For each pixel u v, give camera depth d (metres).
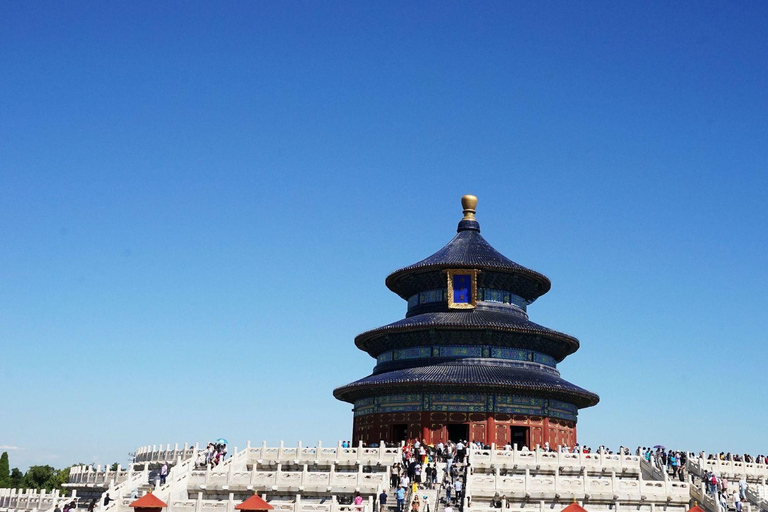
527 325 108.12
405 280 117.62
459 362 106.56
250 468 80.56
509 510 64.88
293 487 71.56
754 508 75.19
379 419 105.31
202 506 66.25
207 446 85.75
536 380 101.81
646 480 75.88
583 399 109.00
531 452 78.75
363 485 70.62
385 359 113.12
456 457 81.88
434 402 101.62
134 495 77.50
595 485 72.38
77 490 88.62
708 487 75.62
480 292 113.06
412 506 65.12
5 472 161.12
